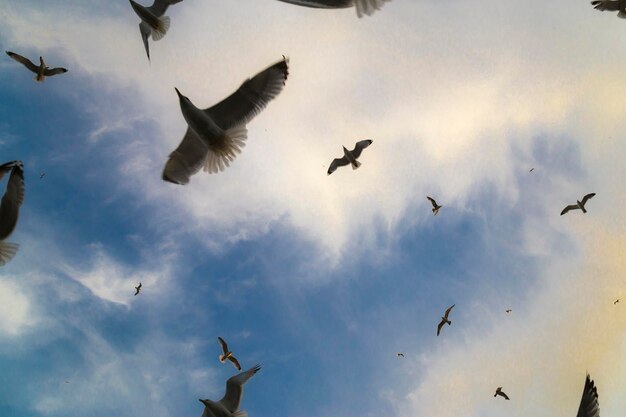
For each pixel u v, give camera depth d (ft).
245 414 42.80
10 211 35.63
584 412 36.58
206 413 42.65
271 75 42.91
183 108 43.73
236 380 43.93
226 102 44.24
